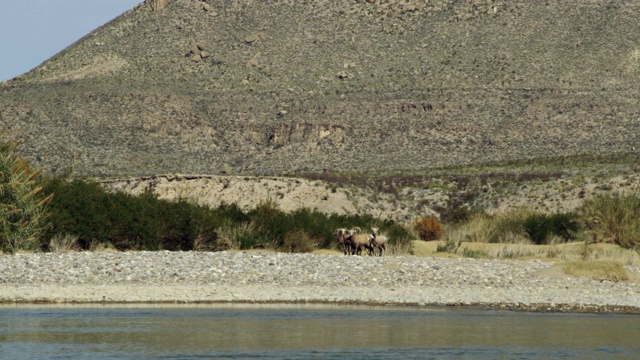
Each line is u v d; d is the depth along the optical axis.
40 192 65.75
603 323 40.00
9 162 63.66
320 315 41.06
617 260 63.84
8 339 34.56
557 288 50.97
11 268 51.44
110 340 34.69
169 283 49.19
